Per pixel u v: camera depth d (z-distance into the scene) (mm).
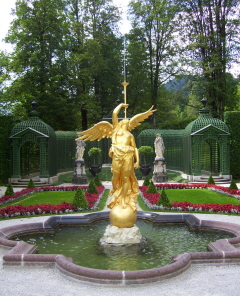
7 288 7102
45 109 35250
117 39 44062
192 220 12172
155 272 7211
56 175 30719
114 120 9734
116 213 9875
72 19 41906
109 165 35781
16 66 35062
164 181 28109
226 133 28531
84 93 42094
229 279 7477
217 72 37031
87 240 10648
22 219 14344
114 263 8414
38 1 35562
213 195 20062
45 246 10086
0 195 22297
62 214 15383
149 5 42156
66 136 34781
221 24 37719
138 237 10016
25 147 31328
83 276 7312
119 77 44312
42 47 35156
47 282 7406
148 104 46688
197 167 28125
